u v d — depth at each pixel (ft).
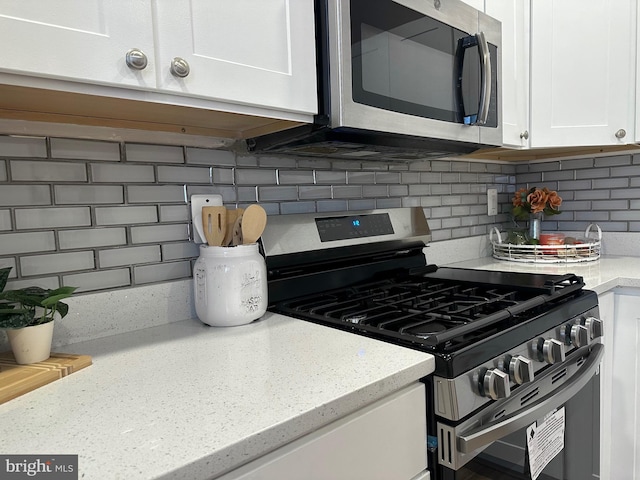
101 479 1.39
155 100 2.35
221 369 2.30
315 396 1.94
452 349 2.49
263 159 4.00
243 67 2.62
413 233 4.97
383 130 3.32
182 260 3.49
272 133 3.52
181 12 2.35
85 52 2.04
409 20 3.51
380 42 3.29
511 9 5.00
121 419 1.78
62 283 2.92
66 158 2.92
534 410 2.87
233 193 3.79
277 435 1.72
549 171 6.86
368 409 2.14
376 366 2.26
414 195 5.58
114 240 3.14
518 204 6.37
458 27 3.96
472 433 2.43
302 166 4.32
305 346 2.62
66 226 2.93
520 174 7.18
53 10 1.95
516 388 2.93
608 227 6.36
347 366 2.27
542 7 5.18
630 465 4.73
